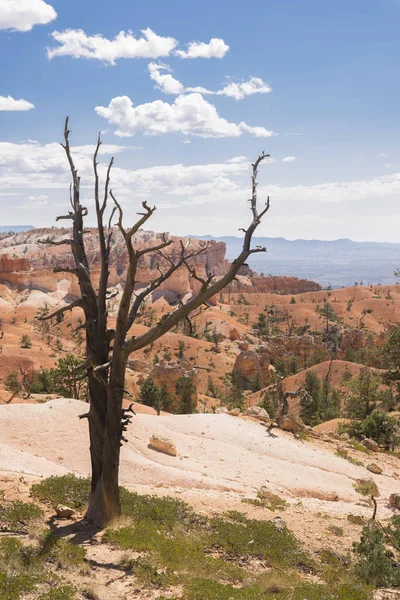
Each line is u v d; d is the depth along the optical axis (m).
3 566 9.94
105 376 14.06
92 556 11.87
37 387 89.19
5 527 12.92
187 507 17.95
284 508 22.39
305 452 32.91
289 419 38.09
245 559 14.46
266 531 16.47
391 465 36.00
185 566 11.84
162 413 50.72
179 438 29.70
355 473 31.52
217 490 23.23
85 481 17.33
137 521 14.76
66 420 25.25
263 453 31.03
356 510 24.64
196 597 9.97
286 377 126.12
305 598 11.10
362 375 61.06
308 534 18.61
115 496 14.09
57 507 14.73
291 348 166.38
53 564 10.88
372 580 14.34
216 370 141.50
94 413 14.09
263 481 26.28
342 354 158.00
